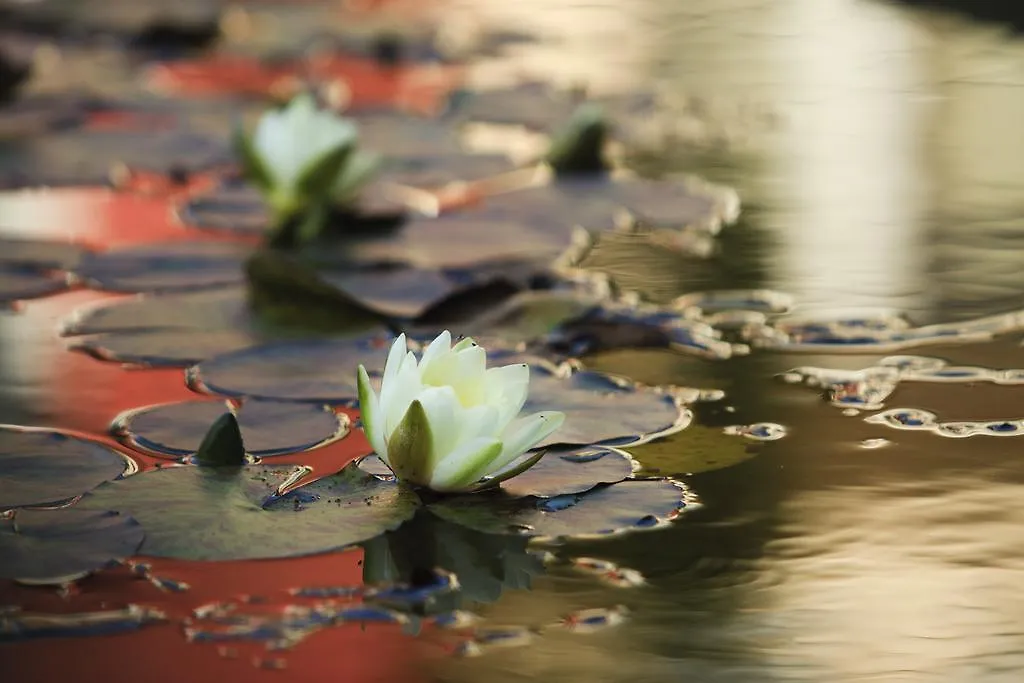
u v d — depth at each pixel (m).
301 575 2.53
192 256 3.03
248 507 2.58
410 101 4.68
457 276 3.00
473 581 2.53
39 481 2.61
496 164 3.69
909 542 2.56
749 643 2.48
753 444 2.67
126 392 2.74
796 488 2.61
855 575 2.53
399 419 2.59
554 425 2.59
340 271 2.99
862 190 3.36
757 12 6.73
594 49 5.79
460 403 2.60
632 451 2.66
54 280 2.97
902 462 2.64
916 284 2.96
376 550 2.55
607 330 2.87
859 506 2.59
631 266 3.03
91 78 4.89
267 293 2.92
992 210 3.16
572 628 2.49
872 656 2.47
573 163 3.60
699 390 2.75
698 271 3.01
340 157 3.07
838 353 2.81
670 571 2.54
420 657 2.47
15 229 3.13
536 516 2.58
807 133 4.06
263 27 6.23
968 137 3.91
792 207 3.21
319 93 4.75
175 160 3.65
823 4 6.78
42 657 2.47
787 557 2.55
